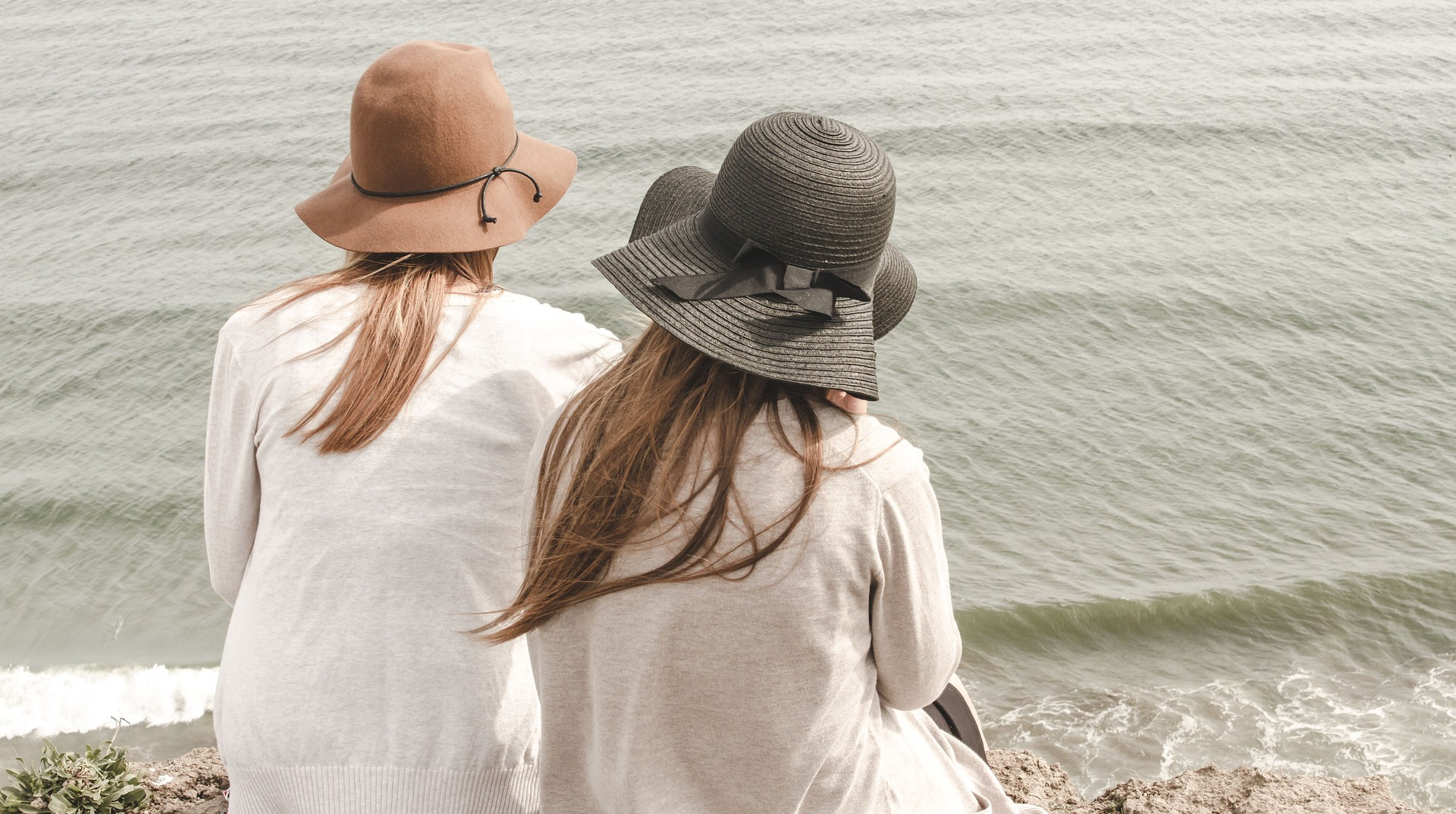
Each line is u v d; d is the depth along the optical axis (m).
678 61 61.38
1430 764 13.70
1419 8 72.62
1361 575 19.20
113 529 21.17
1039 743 14.59
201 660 16.94
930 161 47.34
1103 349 30.28
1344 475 23.88
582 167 45.31
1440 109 52.56
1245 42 65.56
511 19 70.94
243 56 63.88
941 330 31.03
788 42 65.00
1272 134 49.97
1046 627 17.86
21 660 16.95
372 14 72.88
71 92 57.56
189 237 39.06
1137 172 45.97
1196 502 22.77
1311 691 15.69
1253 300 33.34
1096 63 61.47
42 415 26.27
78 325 30.98
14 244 38.53
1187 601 18.23
